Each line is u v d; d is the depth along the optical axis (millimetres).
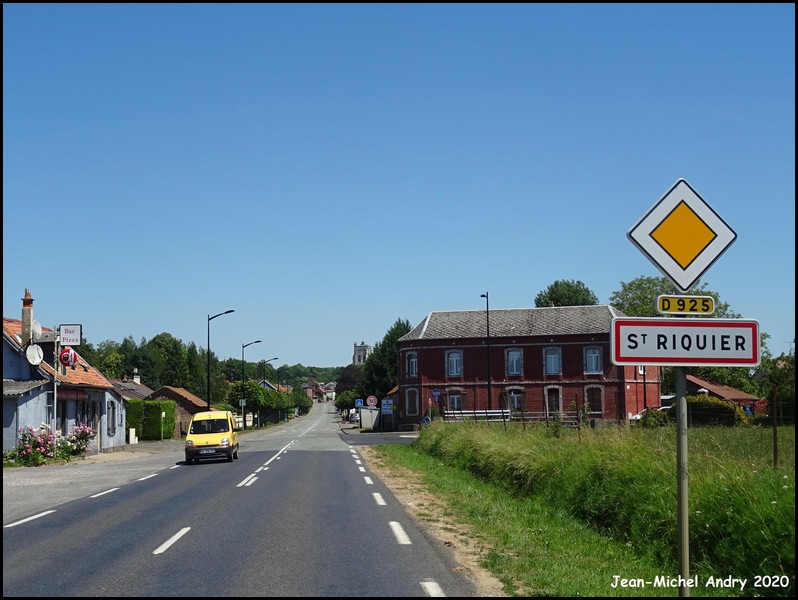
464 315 68000
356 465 26359
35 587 8570
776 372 14906
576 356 63188
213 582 8633
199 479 22281
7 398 31891
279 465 27156
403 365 67688
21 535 12375
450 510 14266
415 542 10969
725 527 8445
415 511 14289
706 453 11070
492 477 18547
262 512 14430
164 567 9516
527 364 64125
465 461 22609
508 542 10789
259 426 93312
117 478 23641
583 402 62406
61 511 15453
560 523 12305
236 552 10406
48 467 29500
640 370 63906
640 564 9227
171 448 45969
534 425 25078
